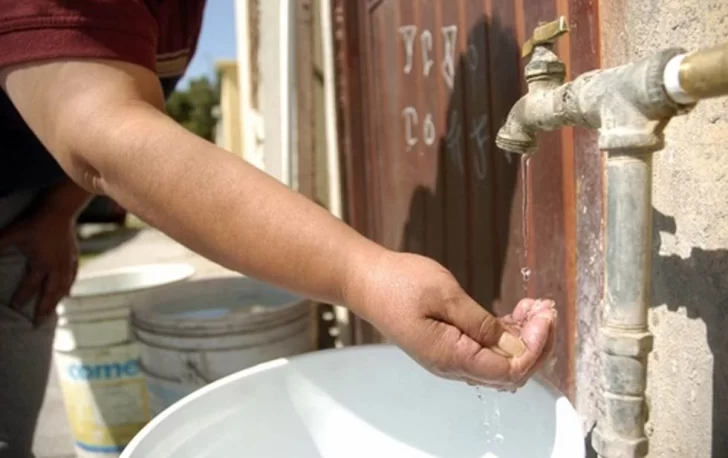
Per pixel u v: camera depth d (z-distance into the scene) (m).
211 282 1.76
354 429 0.92
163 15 1.10
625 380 0.60
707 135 0.62
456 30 1.25
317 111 2.37
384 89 1.72
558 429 0.69
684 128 0.65
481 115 1.16
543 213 0.97
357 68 1.98
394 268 0.61
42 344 1.42
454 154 1.30
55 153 0.77
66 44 0.74
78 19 0.74
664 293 0.71
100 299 1.78
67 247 1.45
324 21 2.20
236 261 0.68
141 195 0.70
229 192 0.67
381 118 1.76
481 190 1.19
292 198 0.67
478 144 1.19
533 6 0.96
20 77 0.76
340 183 2.13
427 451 0.89
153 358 1.48
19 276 1.38
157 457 0.74
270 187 0.67
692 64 0.50
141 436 0.72
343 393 0.92
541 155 0.97
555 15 0.90
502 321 0.68
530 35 0.97
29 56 0.74
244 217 0.66
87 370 1.81
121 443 1.84
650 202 0.59
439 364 0.61
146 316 1.50
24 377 1.39
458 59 1.25
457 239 1.31
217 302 1.74
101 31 0.75
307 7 2.33
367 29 1.86
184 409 0.79
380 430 0.91
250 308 1.65
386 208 1.76
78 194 1.43
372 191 1.90
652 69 0.53
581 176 0.85
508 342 0.60
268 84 2.75
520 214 1.04
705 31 0.61
